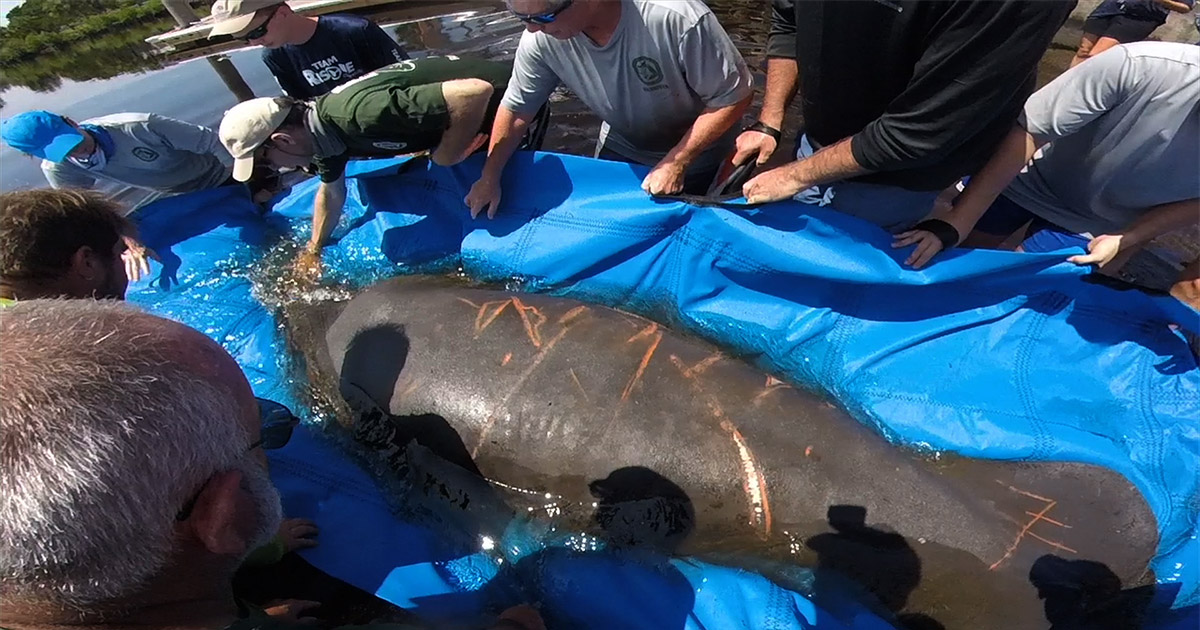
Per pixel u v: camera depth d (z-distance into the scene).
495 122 3.61
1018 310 3.19
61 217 2.55
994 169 2.94
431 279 3.88
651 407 2.80
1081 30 5.85
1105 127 2.82
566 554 2.81
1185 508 2.61
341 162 3.56
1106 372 3.02
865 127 2.77
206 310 3.98
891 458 2.68
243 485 1.51
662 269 3.62
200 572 1.46
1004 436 2.92
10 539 1.16
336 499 3.05
